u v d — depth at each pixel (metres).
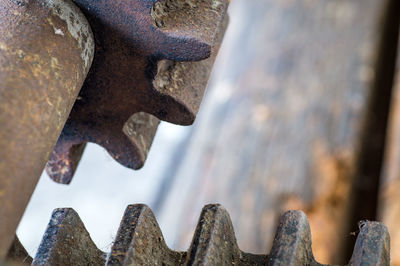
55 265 2.41
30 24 2.13
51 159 2.85
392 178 6.99
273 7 9.59
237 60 9.20
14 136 1.90
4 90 1.96
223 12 2.37
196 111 2.55
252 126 8.04
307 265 2.47
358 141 7.55
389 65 8.53
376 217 6.93
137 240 2.41
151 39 2.28
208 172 7.98
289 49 8.73
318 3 9.21
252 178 7.48
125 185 11.63
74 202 11.52
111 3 2.24
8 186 1.82
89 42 2.29
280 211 7.11
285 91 8.24
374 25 8.72
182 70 2.53
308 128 7.75
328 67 8.33
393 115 7.65
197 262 2.39
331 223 6.94
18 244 2.48
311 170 7.36
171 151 11.59
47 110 2.04
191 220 7.57
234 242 2.55
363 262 2.38
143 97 2.50
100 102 2.55
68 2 2.25
